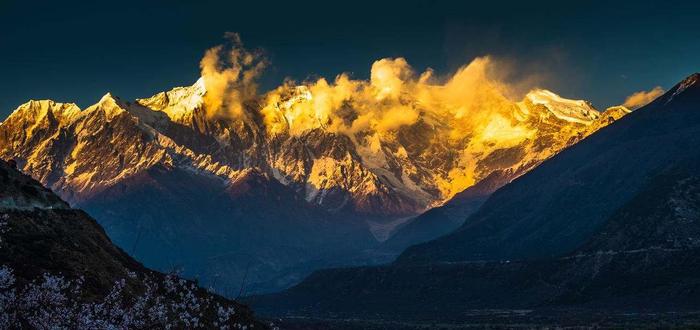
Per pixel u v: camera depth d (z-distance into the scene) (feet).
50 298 414.41
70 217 647.97
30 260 526.57
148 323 495.41
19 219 584.40
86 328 414.41
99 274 556.51
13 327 384.68
